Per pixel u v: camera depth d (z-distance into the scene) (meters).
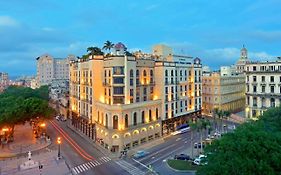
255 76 108.38
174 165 68.56
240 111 153.00
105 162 73.06
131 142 86.31
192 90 118.12
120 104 84.44
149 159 74.75
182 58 118.31
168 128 103.69
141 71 96.62
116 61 88.38
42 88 195.38
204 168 39.34
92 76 97.38
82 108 109.56
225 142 38.16
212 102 139.00
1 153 81.06
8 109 90.69
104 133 87.56
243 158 35.16
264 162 34.06
